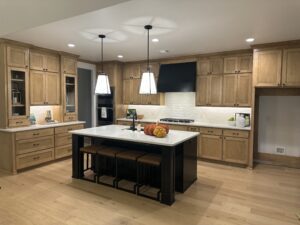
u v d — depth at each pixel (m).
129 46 4.57
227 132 4.75
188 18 2.98
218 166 4.71
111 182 3.73
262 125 5.05
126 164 3.82
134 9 2.70
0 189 3.42
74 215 2.71
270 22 3.11
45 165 4.62
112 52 5.16
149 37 3.88
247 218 2.68
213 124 5.20
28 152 4.26
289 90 4.75
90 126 6.84
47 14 2.41
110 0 2.07
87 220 2.60
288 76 4.14
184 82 5.36
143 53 5.24
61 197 3.18
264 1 2.46
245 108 5.11
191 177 3.67
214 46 4.50
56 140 4.80
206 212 2.81
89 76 6.77
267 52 4.29
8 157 4.08
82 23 3.20
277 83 4.24
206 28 3.39
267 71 4.31
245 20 3.04
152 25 3.27
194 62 5.39
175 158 3.36
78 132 3.73
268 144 5.01
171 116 6.12
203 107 5.64
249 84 4.75
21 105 4.39
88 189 3.46
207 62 5.21
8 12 2.37
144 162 3.17
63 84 5.18
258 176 4.12
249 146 4.54
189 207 2.94
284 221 2.63
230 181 3.85
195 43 4.27
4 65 4.04
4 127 4.13
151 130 3.41
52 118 5.32
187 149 3.47
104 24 3.24
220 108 5.41
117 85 6.37
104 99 6.50
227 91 5.00
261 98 5.01
